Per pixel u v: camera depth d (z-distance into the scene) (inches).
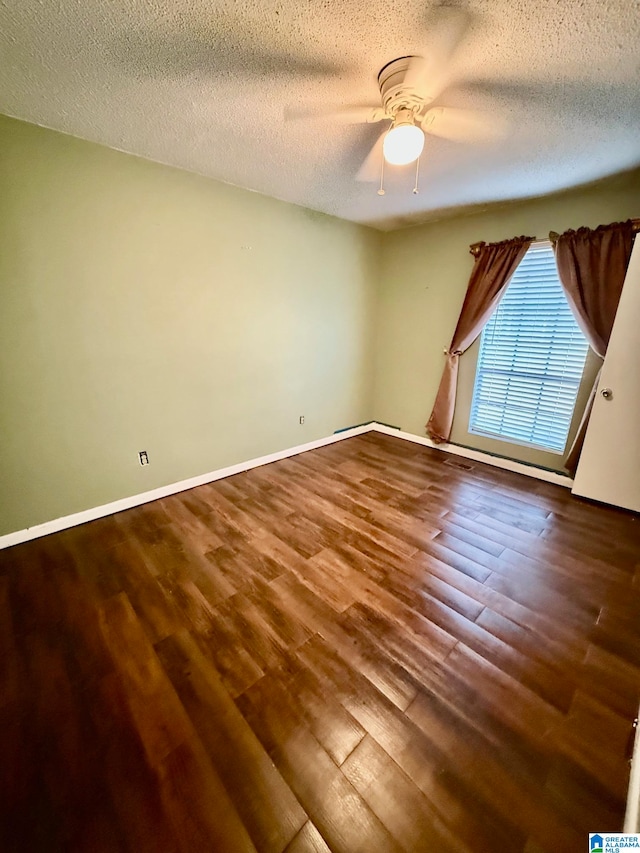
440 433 145.4
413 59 51.2
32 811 39.0
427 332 147.9
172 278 97.3
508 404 128.2
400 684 52.8
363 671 54.8
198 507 103.0
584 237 100.7
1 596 69.6
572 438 114.7
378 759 43.6
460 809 39.0
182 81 57.5
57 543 86.1
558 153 79.5
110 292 88.0
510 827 37.5
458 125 68.2
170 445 107.6
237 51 50.8
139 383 97.7
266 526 93.5
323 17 44.3
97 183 81.3
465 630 62.2
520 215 114.8
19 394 80.1
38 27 45.8
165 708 49.4
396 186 101.1
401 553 82.7
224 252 105.9
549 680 53.4
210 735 46.2
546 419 119.9
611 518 97.7
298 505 104.3
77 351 86.0
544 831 37.1
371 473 126.6
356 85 57.9
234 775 42.0
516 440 127.8
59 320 82.2
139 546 85.0
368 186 102.0
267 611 66.1
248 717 48.3
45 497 87.8
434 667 55.5
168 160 88.0
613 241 96.7
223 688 52.1
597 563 79.5
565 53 49.3
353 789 40.8
